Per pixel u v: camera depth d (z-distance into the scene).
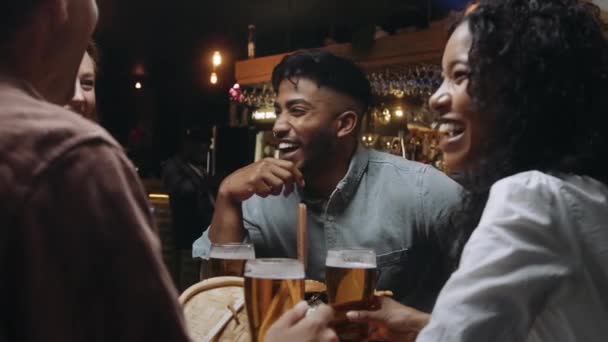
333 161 1.75
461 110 1.03
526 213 0.87
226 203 1.70
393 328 1.14
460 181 1.08
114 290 0.61
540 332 0.87
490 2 1.00
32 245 0.58
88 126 0.65
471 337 0.83
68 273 0.59
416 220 1.70
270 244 1.81
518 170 0.98
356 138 1.79
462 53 1.04
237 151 5.94
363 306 1.15
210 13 7.65
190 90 9.46
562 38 0.95
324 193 1.78
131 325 0.61
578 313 0.87
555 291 0.86
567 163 0.94
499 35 0.97
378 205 1.73
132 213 0.63
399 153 4.12
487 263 0.85
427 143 4.06
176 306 0.64
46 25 0.71
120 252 0.61
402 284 1.72
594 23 0.99
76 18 0.74
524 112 0.97
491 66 0.97
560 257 0.86
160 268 0.64
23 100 0.65
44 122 0.63
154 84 10.05
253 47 4.58
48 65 0.73
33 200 0.59
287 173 1.66
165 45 9.12
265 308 1.05
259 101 4.75
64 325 0.59
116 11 8.01
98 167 0.62
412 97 4.09
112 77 10.02
